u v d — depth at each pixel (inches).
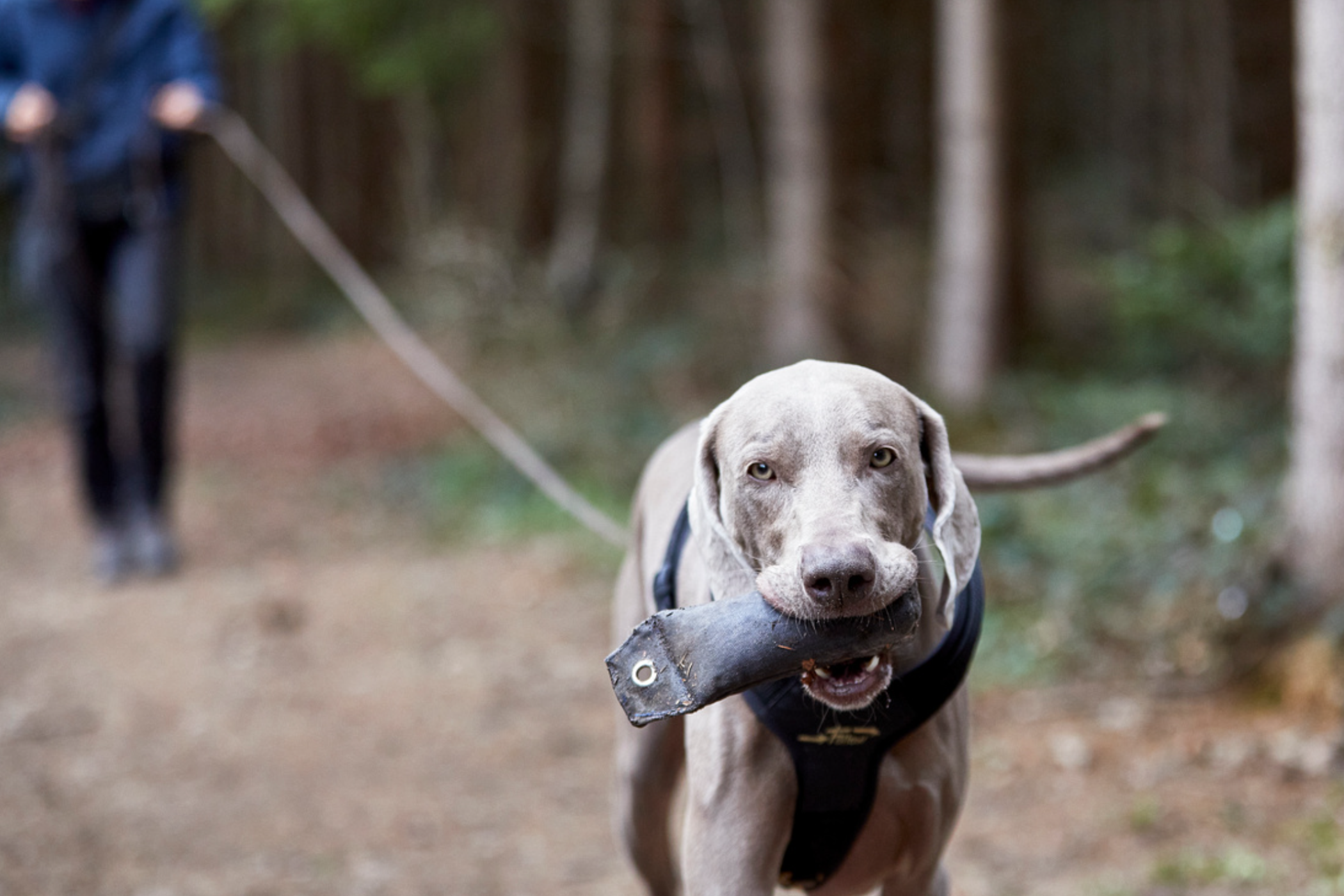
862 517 88.4
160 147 285.6
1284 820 169.8
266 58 682.2
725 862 102.3
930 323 490.0
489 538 327.0
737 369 464.1
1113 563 250.5
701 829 104.3
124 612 280.8
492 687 237.5
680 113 662.5
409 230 675.4
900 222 616.7
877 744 100.8
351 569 309.1
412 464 390.3
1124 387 382.6
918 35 735.1
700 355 474.9
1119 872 161.2
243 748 213.6
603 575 294.0
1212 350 370.9
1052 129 813.2
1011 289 437.7
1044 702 214.4
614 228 622.2
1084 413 366.6
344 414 464.8
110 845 179.9
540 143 649.0
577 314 525.0
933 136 754.2
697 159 735.7
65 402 298.2
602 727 219.1
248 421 474.0
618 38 641.6
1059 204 733.9
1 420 502.0
